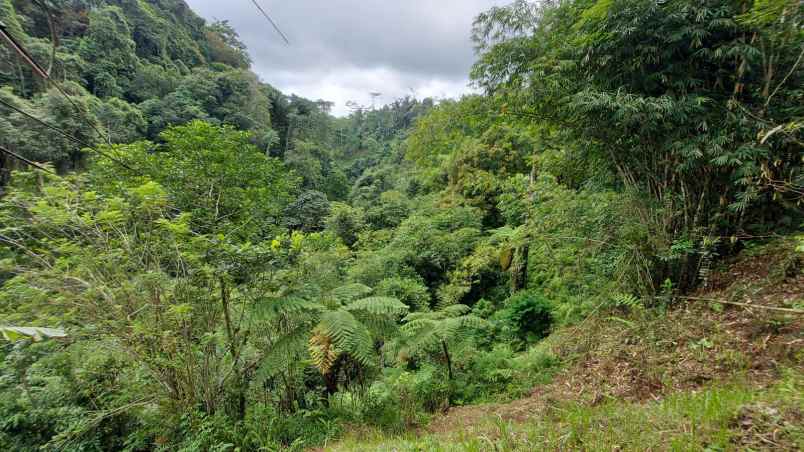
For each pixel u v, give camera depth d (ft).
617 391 10.94
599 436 7.11
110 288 10.61
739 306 12.22
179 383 11.12
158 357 10.33
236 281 11.46
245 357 12.36
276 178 34.17
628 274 16.05
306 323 12.78
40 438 10.77
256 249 11.37
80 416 10.98
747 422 6.43
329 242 15.57
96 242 10.90
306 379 15.21
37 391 11.57
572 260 20.34
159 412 10.83
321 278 14.23
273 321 12.95
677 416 7.34
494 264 36.47
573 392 12.03
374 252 41.34
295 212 68.49
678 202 14.82
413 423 12.18
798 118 11.23
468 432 9.43
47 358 11.41
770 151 11.85
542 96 15.62
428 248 40.34
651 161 15.57
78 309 10.24
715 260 14.90
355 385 14.48
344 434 11.23
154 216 11.94
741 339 10.85
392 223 56.80
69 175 11.98
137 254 11.27
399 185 85.20
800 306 10.55
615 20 13.26
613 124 14.78
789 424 6.04
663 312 14.02
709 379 9.89
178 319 10.73
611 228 16.42
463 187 46.09
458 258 38.78
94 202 11.22
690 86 13.32
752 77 12.92
